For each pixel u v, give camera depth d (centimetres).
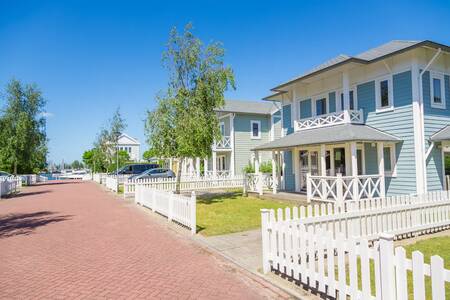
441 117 1403
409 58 1352
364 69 1550
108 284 533
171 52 1582
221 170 3097
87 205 1636
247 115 3112
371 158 1507
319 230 464
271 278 545
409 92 1352
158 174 2761
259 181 1784
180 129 1527
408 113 1352
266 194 1759
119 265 634
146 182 2134
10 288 523
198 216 1188
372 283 497
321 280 459
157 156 1666
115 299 473
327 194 1327
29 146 3256
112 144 3444
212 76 1560
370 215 741
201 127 1485
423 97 1348
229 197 1830
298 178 1891
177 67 1593
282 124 2136
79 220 1177
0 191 2095
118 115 3459
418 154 1309
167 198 1180
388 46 1577
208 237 860
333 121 1581
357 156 1580
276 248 561
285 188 2042
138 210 1437
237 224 1023
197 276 566
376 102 1487
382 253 368
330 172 1697
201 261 655
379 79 1477
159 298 474
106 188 2873
